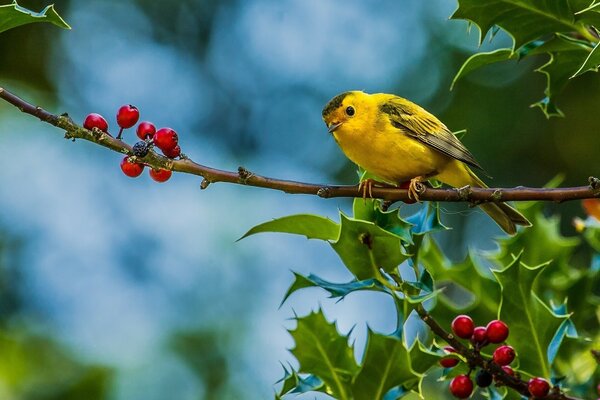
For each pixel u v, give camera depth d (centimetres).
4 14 596
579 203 1424
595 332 1006
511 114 1521
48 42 1811
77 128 601
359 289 654
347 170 1694
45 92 1778
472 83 1544
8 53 1781
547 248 861
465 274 809
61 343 1345
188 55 1855
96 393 1291
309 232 681
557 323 677
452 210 1547
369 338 626
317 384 688
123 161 621
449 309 797
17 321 1427
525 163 1512
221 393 1338
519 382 648
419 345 636
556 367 786
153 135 619
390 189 684
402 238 645
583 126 1501
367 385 642
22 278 1510
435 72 1582
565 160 1509
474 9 721
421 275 668
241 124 1806
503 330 640
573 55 756
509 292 683
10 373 1299
